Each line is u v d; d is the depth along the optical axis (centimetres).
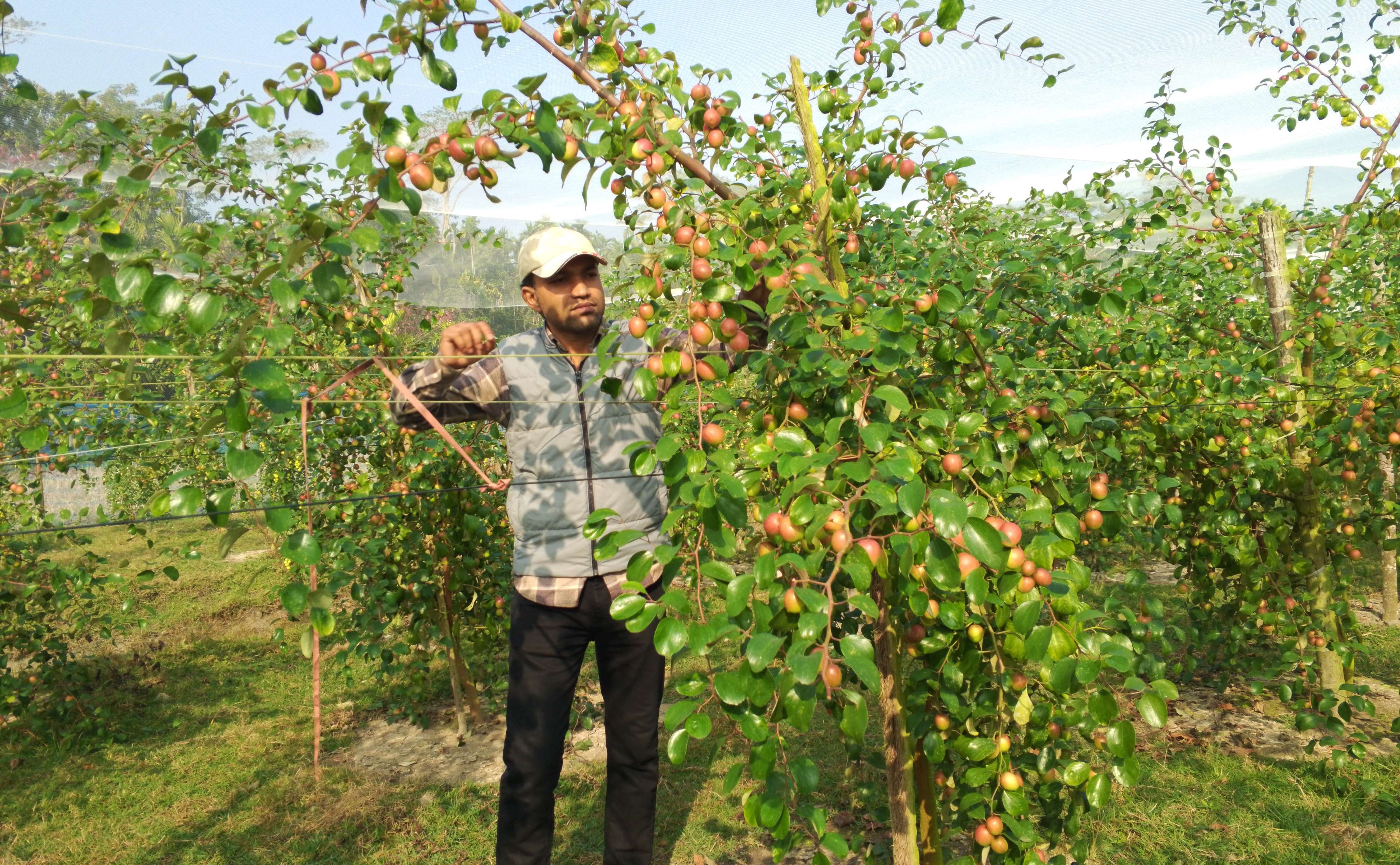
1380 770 324
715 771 353
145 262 116
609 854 247
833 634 187
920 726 194
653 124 170
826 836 127
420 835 321
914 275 199
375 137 129
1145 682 139
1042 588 139
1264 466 296
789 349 167
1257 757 344
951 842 291
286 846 316
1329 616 352
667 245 160
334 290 125
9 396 146
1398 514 323
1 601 418
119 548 839
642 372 147
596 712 402
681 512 138
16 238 130
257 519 137
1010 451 179
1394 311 370
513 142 140
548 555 232
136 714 451
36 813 347
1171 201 351
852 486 148
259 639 575
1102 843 282
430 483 366
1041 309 251
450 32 145
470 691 421
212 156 127
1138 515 189
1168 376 279
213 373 229
